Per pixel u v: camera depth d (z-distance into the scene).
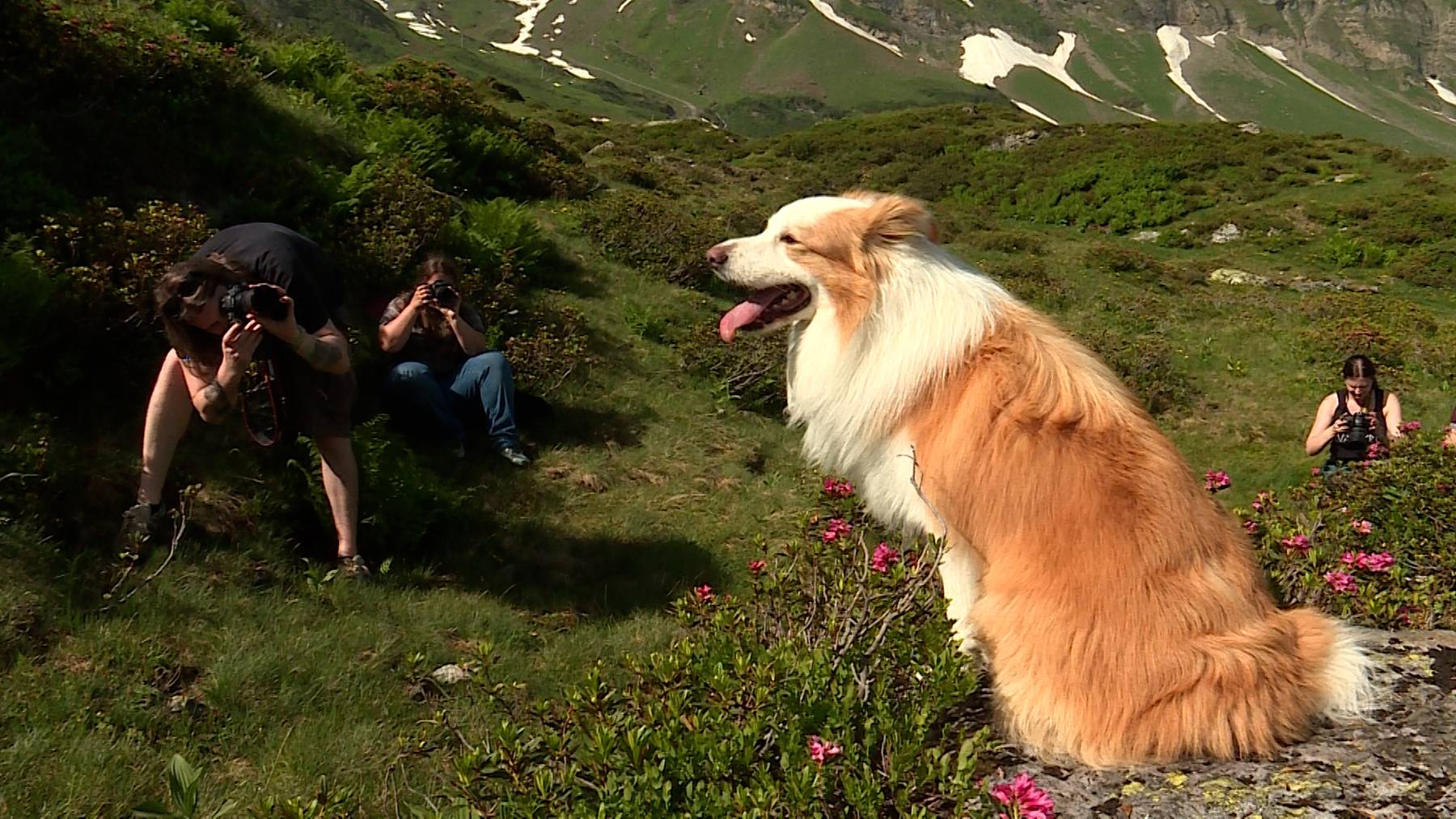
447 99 13.04
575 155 17.41
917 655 2.59
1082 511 2.65
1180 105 179.88
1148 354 12.77
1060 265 22.22
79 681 3.36
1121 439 2.78
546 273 10.31
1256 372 13.59
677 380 8.77
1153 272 22.23
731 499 6.57
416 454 5.86
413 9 184.88
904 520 3.27
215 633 3.81
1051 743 2.55
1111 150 34.88
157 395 4.14
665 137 39.34
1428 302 21.47
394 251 7.57
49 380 4.64
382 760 3.29
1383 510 4.93
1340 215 27.44
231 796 3.02
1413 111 191.75
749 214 16.83
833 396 3.38
